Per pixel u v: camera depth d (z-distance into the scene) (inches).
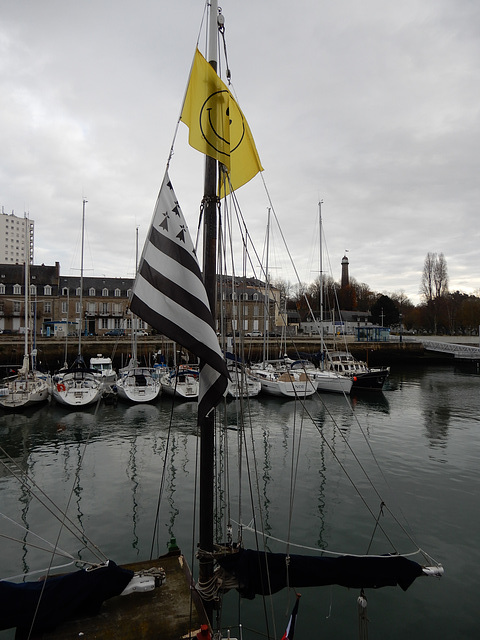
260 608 344.2
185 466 685.9
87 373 1294.3
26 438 856.3
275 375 1385.3
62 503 542.6
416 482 616.7
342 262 4717.0
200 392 187.3
